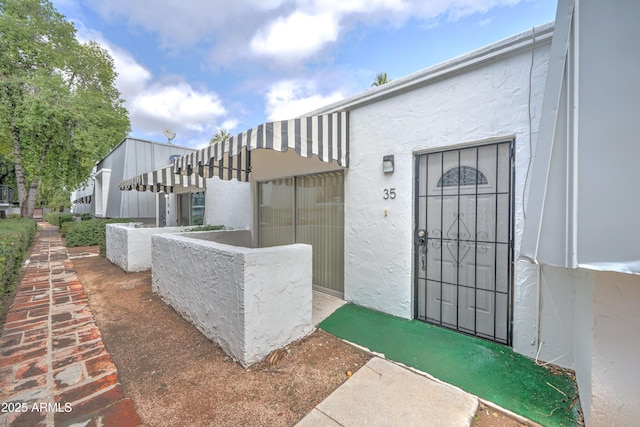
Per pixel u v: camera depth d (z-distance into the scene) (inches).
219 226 330.6
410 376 111.4
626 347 74.6
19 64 534.3
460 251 147.9
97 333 151.3
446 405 94.6
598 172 66.0
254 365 120.3
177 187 454.3
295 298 140.0
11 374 112.7
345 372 116.0
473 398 98.0
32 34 546.9
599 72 67.6
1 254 208.1
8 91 503.2
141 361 124.0
